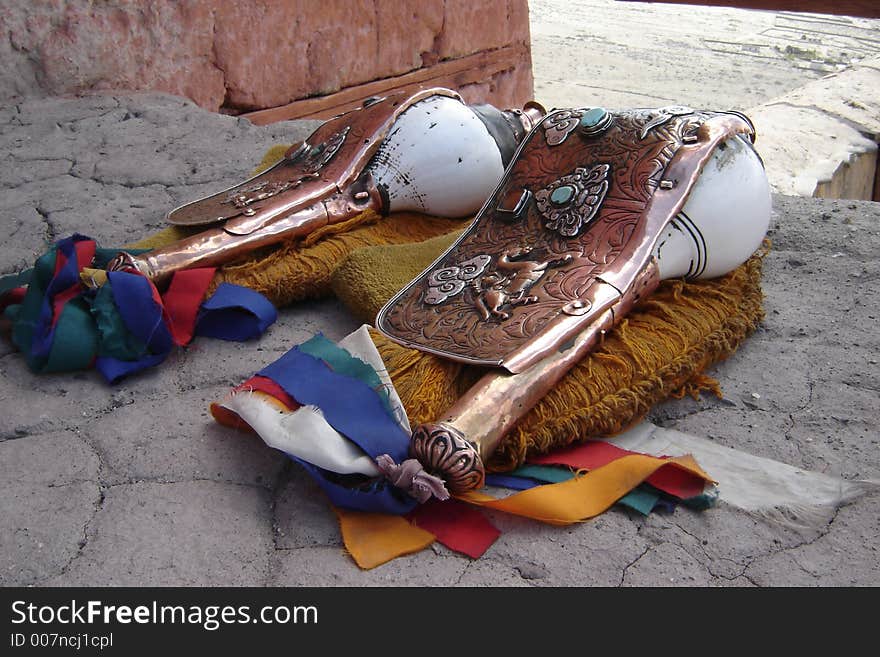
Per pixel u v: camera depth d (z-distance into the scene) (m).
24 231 3.12
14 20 4.29
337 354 2.03
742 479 1.91
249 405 1.93
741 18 15.23
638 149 2.25
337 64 5.90
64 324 2.27
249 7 5.19
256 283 2.56
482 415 1.83
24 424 2.11
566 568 1.69
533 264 2.20
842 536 1.77
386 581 1.67
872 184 8.27
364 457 1.79
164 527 1.79
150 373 2.33
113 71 4.64
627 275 2.10
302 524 1.81
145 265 2.43
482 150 2.86
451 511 1.82
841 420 2.11
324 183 2.75
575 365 2.00
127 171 3.62
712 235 2.22
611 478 1.82
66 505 1.85
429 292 2.24
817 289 2.70
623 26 14.46
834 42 13.83
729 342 2.27
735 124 2.29
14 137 3.96
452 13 6.85
